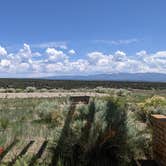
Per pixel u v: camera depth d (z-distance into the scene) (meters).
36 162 7.73
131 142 8.16
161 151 7.28
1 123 12.21
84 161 7.68
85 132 8.04
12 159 7.83
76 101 21.55
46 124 12.92
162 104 16.44
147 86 90.62
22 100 28.55
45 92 47.47
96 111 9.38
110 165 7.66
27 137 10.50
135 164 7.83
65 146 8.02
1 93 43.00
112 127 8.19
